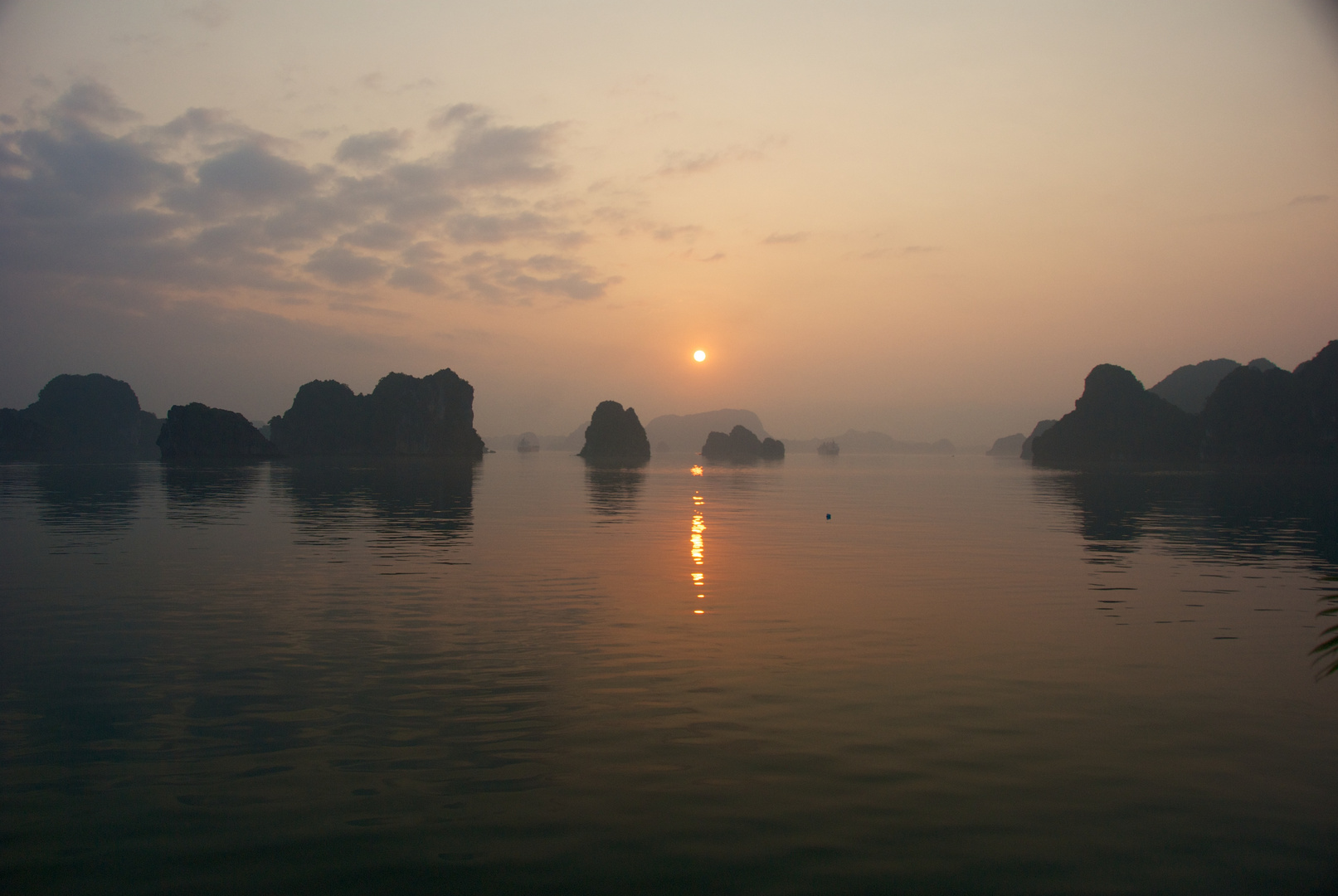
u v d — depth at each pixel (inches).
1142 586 857.5
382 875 267.7
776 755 373.7
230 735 394.3
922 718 426.9
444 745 383.2
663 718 423.5
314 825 302.5
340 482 3307.1
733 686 481.7
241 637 595.5
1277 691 476.1
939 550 1184.8
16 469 4343.0
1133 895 260.4
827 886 262.8
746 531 1480.1
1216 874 273.9
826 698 460.1
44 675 492.4
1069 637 613.3
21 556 1024.9
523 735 397.7
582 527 1526.8
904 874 270.8
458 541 1252.5
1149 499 2532.0
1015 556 1115.3
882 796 331.3
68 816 307.7
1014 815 315.0
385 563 992.2
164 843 288.2
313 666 517.7
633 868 273.1
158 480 3176.7
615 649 570.9
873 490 3203.7
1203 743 392.2
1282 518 1793.8
